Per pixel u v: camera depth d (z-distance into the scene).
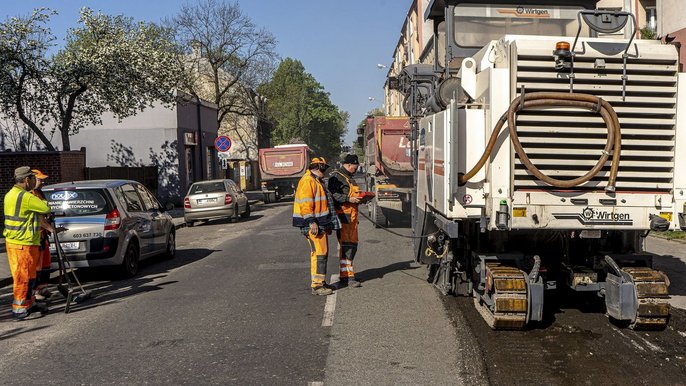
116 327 7.29
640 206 6.07
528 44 5.99
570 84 5.98
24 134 29.97
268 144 62.66
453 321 7.05
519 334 6.50
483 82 6.34
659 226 6.00
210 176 38.78
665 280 6.34
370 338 6.47
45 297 9.04
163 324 7.32
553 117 5.99
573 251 7.00
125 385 5.25
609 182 5.96
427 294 8.49
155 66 24.06
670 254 11.13
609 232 6.86
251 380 5.29
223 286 9.64
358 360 5.76
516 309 6.22
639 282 6.30
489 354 5.85
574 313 7.35
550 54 5.98
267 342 6.43
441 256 7.70
